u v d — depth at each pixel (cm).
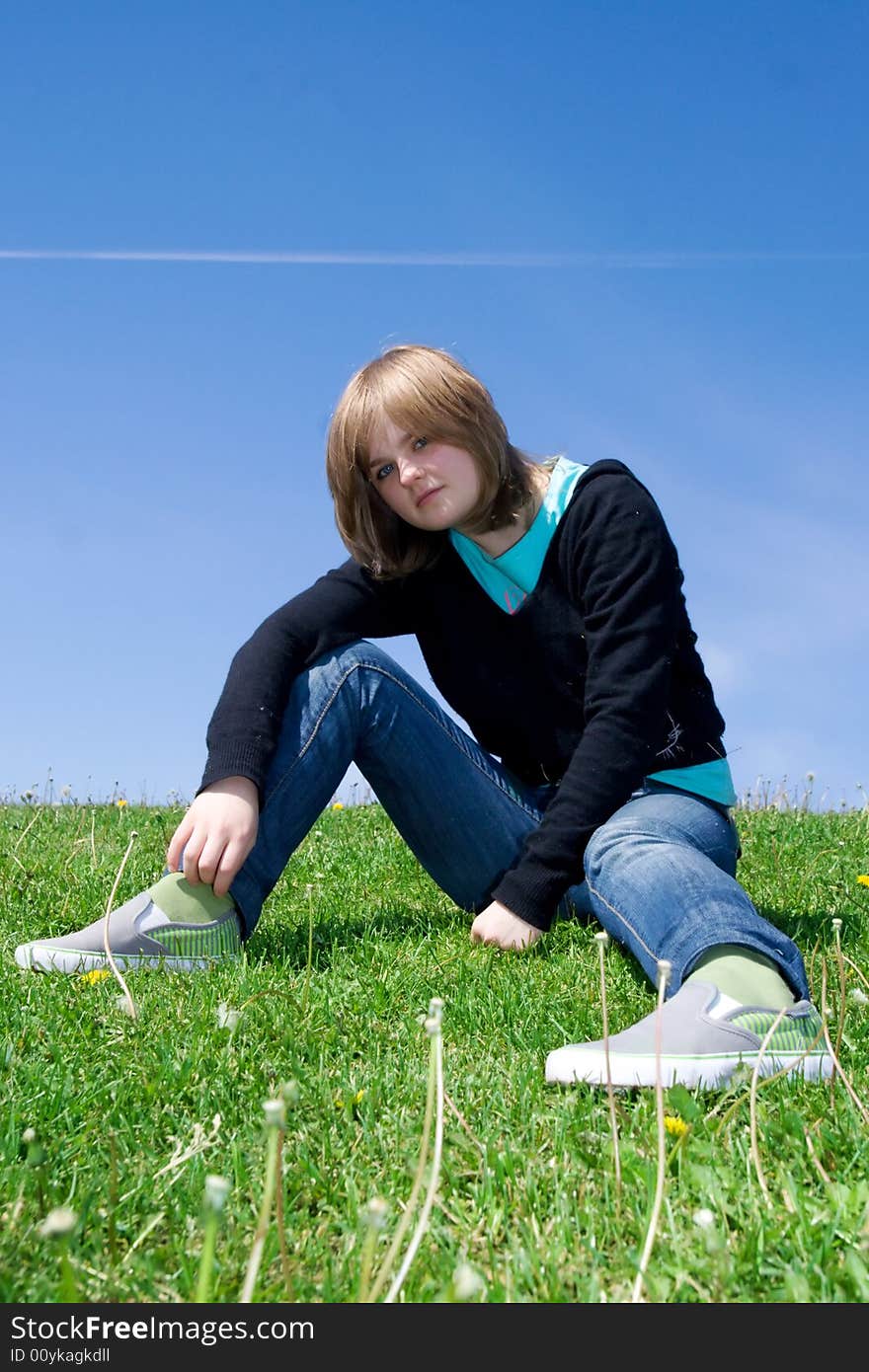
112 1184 151
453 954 302
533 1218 151
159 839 538
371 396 277
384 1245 146
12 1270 138
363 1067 217
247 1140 181
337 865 462
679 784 286
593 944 304
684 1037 200
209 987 266
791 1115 177
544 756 322
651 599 277
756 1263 139
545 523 288
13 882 407
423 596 321
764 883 407
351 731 309
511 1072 208
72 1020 245
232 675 305
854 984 261
